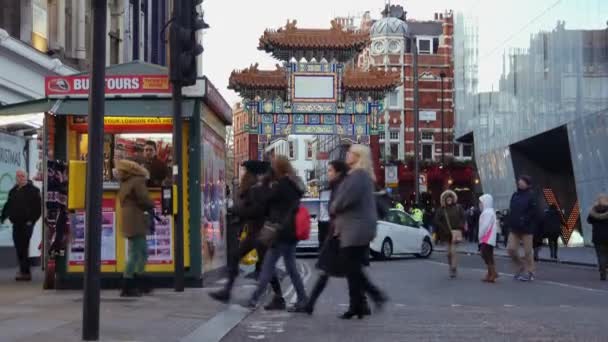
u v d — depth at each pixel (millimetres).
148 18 36844
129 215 12750
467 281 18516
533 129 44188
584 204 37438
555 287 16938
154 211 13672
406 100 82000
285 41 44656
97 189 8359
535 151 47625
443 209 19672
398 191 76500
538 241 28250
